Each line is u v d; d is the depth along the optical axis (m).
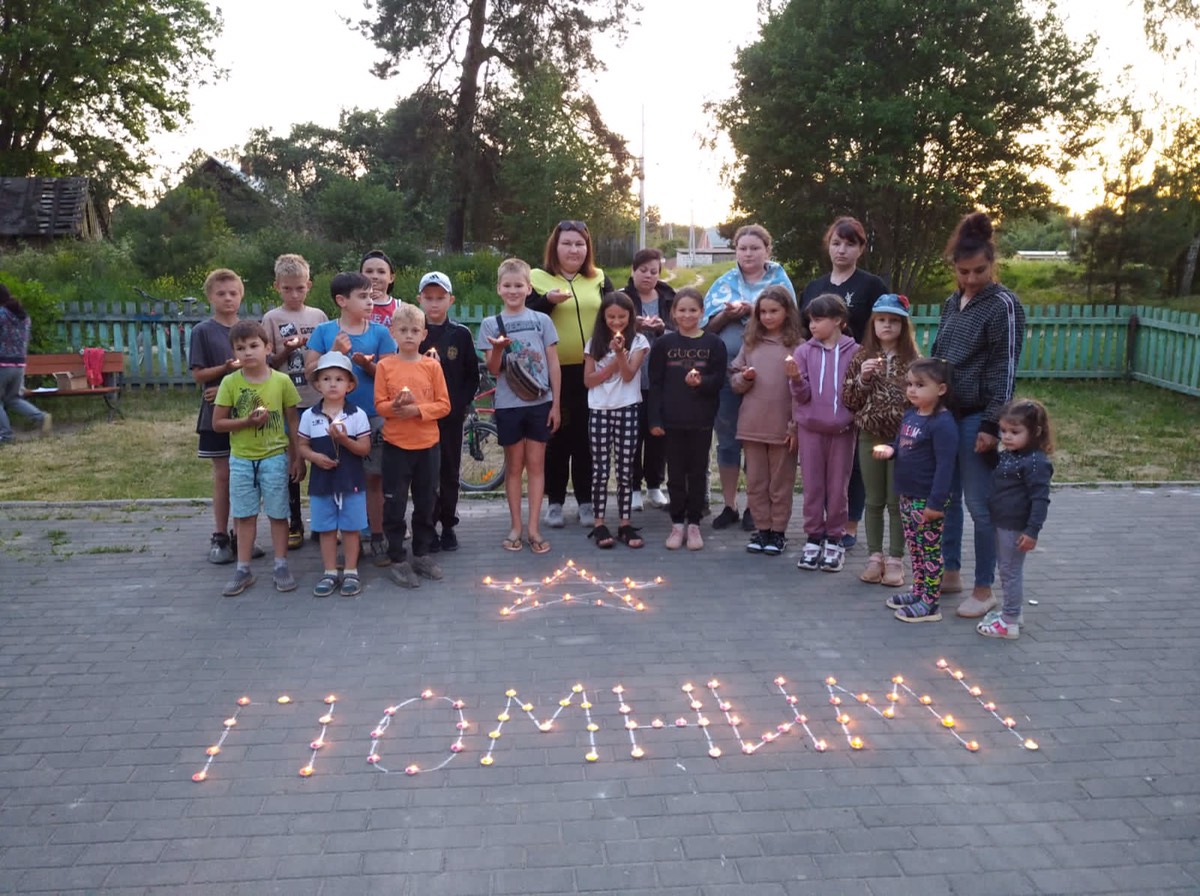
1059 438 10.02
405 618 5.15
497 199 31.53
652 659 4.62
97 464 8.85
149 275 22.20
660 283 7.06
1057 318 14.11
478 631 4.97
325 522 5.40
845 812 3.32
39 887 2.93
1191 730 3.92
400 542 5.67
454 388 6.12
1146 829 3.22
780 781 3.53
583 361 6.57
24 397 11.12
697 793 3.45
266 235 25.62
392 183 41.06
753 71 18.25
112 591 5.56
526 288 6.05
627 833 3.20
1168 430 10.39
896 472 5.09
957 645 4.78
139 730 3.93
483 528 6.89
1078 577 5.78
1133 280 18.34
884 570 5.67
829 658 4.62
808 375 5.73
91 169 33.53
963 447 5.01
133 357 13.35
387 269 6.31
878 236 19.31
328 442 5.36
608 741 3.83
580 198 27.95
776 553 6.23
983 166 18.33
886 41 17.72
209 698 4.22
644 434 7.11
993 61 17.28
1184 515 7.12
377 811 3.34
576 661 4.60
